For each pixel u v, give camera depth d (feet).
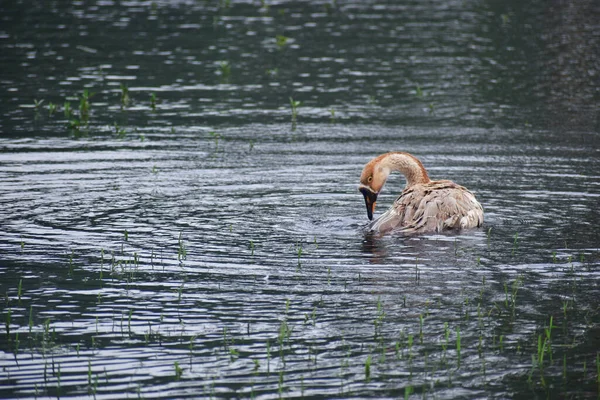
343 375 41.65
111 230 65.31
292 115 110.63
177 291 52.85
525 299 51.37
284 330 46.75
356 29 175.63
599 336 46.21
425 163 87.25
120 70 137.39
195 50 153.58
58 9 199.11
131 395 39.63
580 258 58.59
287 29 175.83
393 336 46.19
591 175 81.97
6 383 40.75
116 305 50.62
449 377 41.52
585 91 123.44
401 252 60.18
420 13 197.67
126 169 84.64
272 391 39.99
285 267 57.06
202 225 66.74
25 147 93.40
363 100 119.03
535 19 188.03
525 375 41.86
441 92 123.34
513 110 112.68
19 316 49.03
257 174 83.30
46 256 59.26
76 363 42.98
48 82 128.88
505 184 79.10
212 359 43.42
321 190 78.07
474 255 59.41
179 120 107.96
